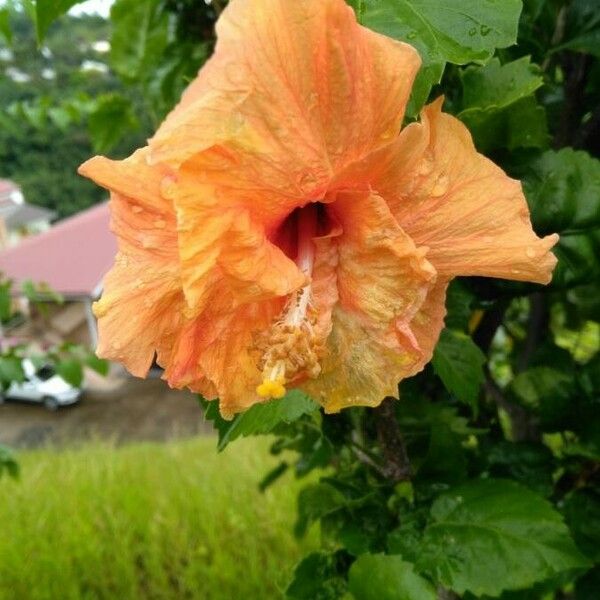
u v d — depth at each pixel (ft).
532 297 1.57
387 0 0.63
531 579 0.83
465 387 0.85
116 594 2.87
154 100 1.37
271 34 0.51
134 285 0.59
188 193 0.52
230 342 0.64
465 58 0.61
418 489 0.97
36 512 3.41
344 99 0.54
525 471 1.12
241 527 3.04
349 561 1.05
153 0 1.27
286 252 0.66
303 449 1.27
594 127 1.04
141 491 3.56
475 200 0.61
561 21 0.95
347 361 0.66
